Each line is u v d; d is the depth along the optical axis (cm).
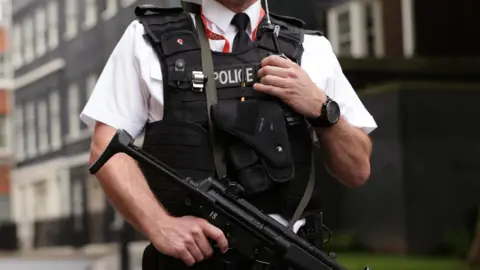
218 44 221
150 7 224
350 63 721
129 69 218
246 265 208
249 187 210
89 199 517
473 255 784
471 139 810
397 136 774
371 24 730
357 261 709
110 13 491
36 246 516
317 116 218
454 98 808
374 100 748
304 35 233
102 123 217
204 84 214
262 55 221
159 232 202
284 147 213
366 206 727
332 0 664
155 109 216
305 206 219
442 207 798
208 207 203
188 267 212
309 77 219
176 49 216
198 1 223
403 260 752
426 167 788
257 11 226
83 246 518
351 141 228
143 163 198
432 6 768
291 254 205
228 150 212
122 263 514
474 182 812
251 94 216
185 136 211
